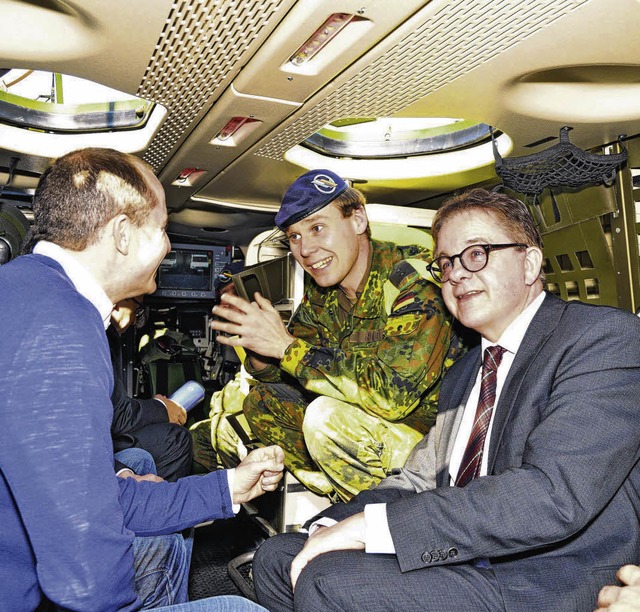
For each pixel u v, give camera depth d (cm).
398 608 120
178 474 265
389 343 211
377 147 300
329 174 228
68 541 92
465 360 171
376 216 346
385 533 126
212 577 242
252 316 230
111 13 163
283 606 148
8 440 93
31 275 104
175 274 474
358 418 226
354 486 232
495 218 149
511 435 134
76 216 114
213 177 311
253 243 390
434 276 166
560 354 133
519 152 263
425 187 324
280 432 267
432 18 161
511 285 147
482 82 197
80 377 97
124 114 272
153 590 143
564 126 224
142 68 194
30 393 94
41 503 92
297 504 262
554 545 126
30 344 97
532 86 205
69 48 185
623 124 220
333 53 182
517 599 116
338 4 156
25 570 98
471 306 149
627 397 124
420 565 119
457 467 154
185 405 299
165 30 171
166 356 445
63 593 92
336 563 124
